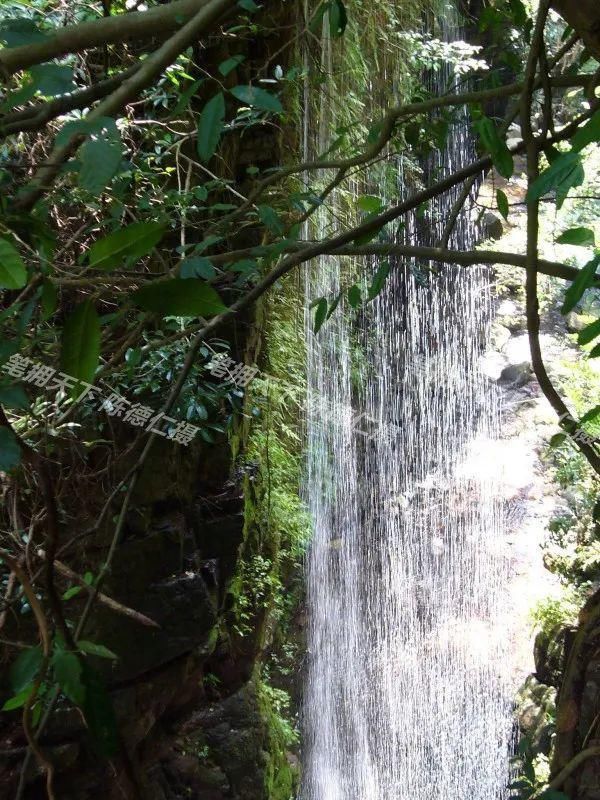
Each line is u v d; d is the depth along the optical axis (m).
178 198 2.36
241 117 2.62
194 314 0.60
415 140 1.79
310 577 5.73
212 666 4.20
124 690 3.42
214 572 3.81
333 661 5.97
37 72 0.66
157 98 2.63
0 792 3.00
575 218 5.89
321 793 5.66
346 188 4.54
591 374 6.21
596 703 1.77
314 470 5.73
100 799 3.30
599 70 1.21
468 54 4.63
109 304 2.35
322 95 3.96
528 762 1.79
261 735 4.23
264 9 3.29
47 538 0.67
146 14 0.87
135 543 3.31
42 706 0.80
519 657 5.88
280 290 4.55
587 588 4.60
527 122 1.06
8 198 0.83
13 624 2.91
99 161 0.61
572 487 6.12
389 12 4.66
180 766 3.94
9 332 1.33
